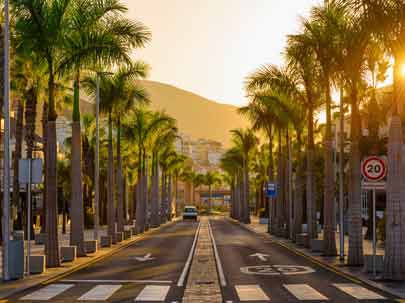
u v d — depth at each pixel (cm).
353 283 2355
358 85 3225
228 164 12656
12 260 2498
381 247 4409
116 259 3522
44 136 5356
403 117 2525
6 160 2489
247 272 2792
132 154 9150
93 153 8625
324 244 3678
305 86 4412
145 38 3406
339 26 3108
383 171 2441
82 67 3312
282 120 5291
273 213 6512
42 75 3484
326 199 3703
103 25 3325
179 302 1883
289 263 3234
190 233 6781
